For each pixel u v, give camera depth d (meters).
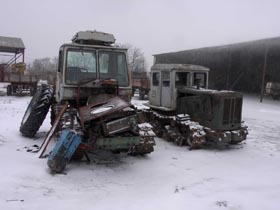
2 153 7.60
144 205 5.10
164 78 10.88
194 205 5.12
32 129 9.41
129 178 6.43
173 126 9.96
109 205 5.09
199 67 10.81
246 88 31.44
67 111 7.46
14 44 34.38
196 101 9.70
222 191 5.81
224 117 9.12
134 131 6.75
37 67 63.62
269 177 6.67
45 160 7.16
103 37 8.36
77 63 7.89
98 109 6.80
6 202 4.97
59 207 4.93
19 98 23.39
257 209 5.01
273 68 29.28
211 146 9.53
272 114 17.86
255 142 10.26
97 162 7.32
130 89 8.20
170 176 6.65
